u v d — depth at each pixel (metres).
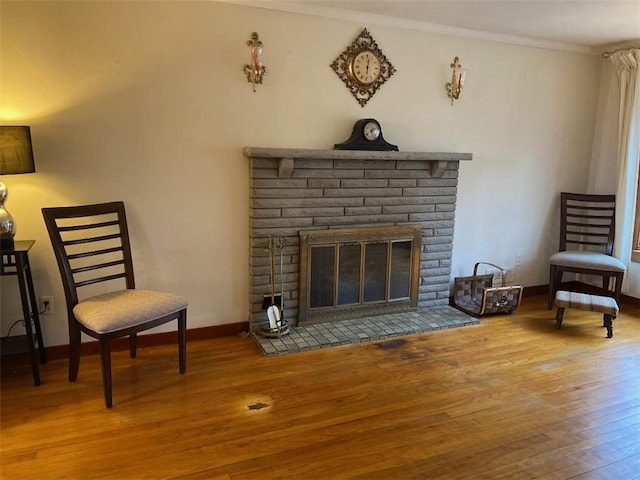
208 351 3.04
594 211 4.41
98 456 1.99
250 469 1.93
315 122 3.26
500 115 3.90
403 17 3.28
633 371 2.87
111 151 2.80
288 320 3.36
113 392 2.51
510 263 4.27
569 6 2.97
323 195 3.29
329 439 2.14
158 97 2.85
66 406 2.37
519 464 2.00
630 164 3.94
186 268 3.11
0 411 2.31
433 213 3.70
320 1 2.97
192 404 2.41
